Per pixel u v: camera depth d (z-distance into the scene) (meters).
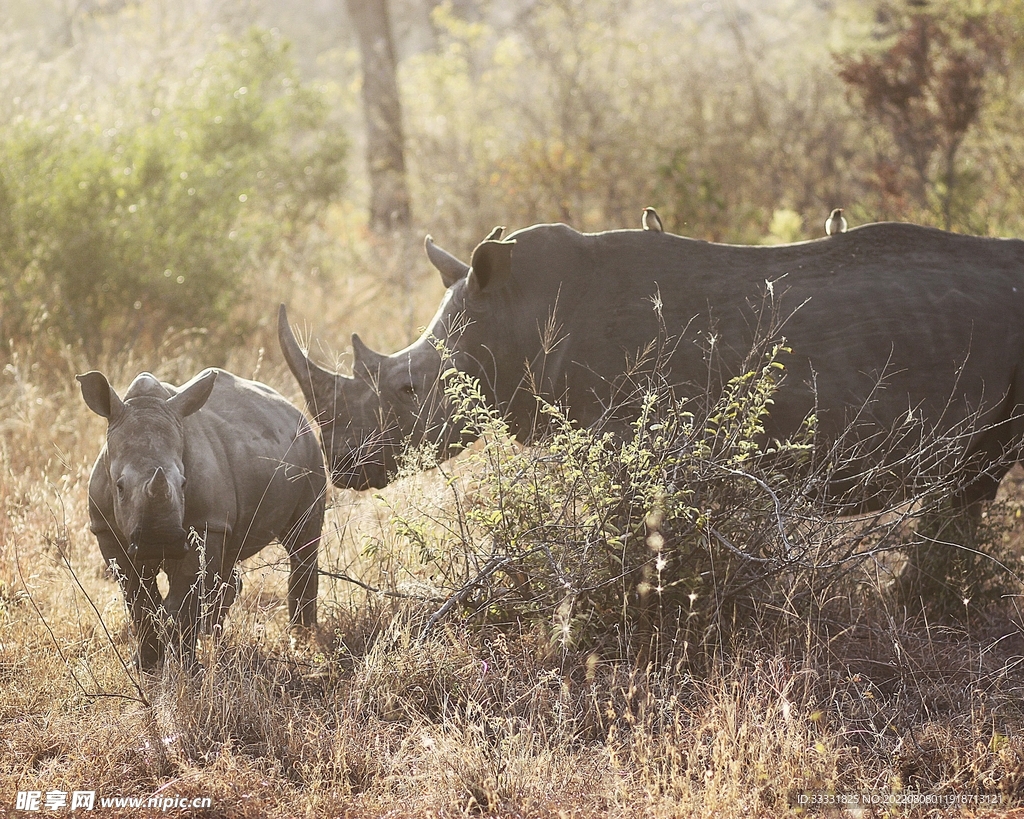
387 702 16.56
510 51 66.12
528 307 20.77
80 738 15.42
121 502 15.66
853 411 20.22
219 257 38.53
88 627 19.36
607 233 21.38
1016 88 45.94
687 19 76.25
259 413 18.72
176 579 16.92
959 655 18.88
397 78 70.75
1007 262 21.78
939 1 47.97
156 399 16.45
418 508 19.03
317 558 19.73
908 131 44.34
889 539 20.25
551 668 17.44
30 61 44.12
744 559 18.11
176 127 45.03
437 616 17.66
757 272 21.11
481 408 18.86
